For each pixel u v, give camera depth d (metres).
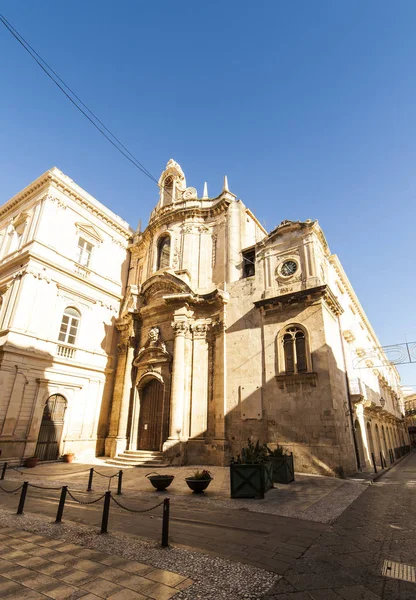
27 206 26.09
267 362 18.52
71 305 23.98
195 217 25.91
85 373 23.81
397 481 15.05
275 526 7.57
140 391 22.86
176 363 20.66
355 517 8.38
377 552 6.01
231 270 22.52
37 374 20.62
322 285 17.53
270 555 5.85
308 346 17.36
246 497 10.52
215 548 6.17
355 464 17.45
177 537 6.79
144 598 4.36
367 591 4.59
